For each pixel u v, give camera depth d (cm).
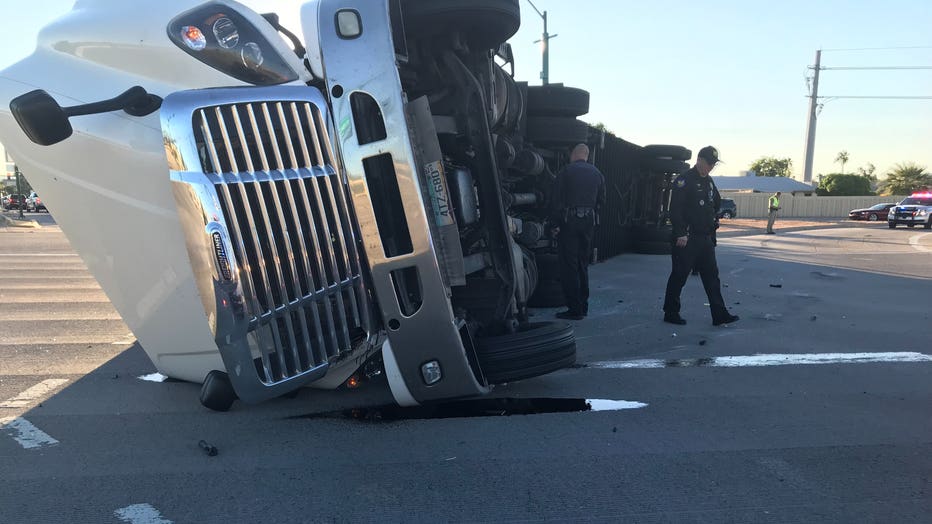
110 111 333
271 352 325
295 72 351
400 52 352
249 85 336
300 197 327
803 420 392
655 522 274
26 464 330
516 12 420
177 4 359
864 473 320
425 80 437
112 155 344
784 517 278
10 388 452
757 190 6831
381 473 319
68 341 595
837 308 759
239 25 349
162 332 383
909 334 622
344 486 305
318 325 337
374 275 343
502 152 554
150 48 352
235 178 309
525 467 325
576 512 281
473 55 460
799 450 347
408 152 332
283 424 384
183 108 304
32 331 639
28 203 5303
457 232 363
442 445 353
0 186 7112
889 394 443
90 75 359
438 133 410
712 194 647
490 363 388
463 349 357
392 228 342
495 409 412
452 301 433
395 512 282
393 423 386
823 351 557
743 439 362
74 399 429
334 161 336
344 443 356
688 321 683
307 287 330
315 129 331
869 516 279
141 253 359
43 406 415
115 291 381
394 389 364
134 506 287
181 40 346
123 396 435
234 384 319
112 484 308
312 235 329
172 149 304
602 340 598
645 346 576
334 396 432
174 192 306
